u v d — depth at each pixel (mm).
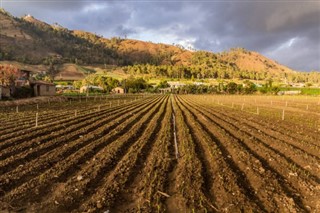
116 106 45719
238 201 9562
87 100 61750
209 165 13359
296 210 9055
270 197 9969
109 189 10344
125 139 18453
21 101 46719
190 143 17422
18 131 20719
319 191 10672
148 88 139250
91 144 16812
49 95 66250
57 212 8758
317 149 17125
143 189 10422
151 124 25000
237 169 12891
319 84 194875
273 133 22203
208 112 38219
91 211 8742
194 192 10156
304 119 32531
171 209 9078
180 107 45750
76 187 10492
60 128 22500
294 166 13312
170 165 13305
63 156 14508
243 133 21375
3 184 10688
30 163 13156
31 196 9758
